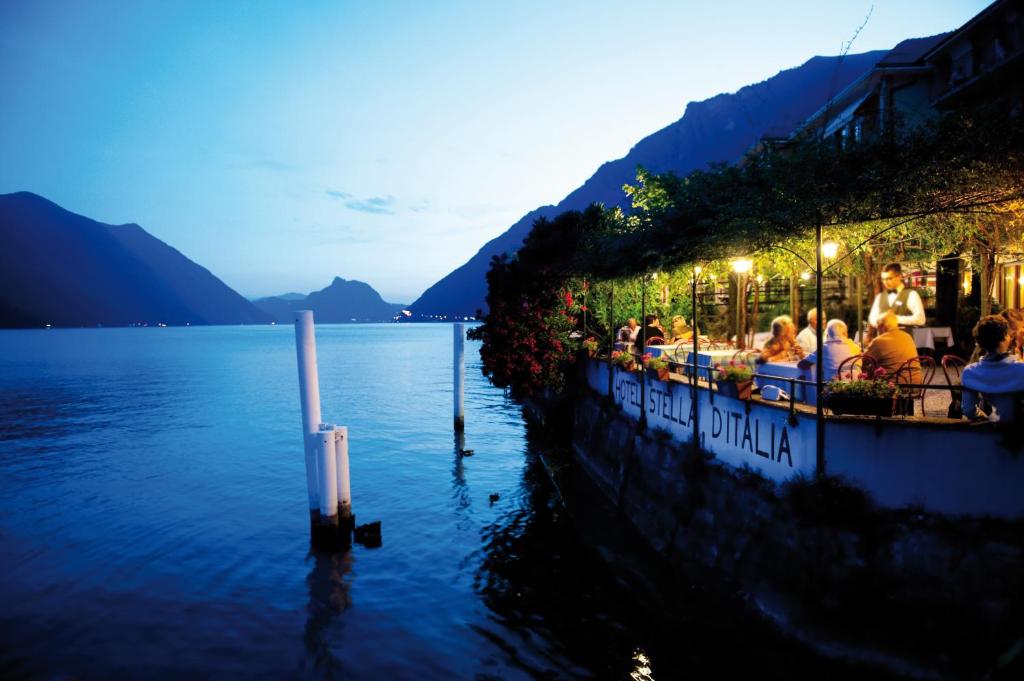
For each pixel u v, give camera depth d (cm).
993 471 623
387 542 1388
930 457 651
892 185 690
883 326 837
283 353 11419
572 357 2111
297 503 1727
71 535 1477
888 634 634
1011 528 607
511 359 2072
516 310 2077
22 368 7756
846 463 698
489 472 2014
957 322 1292
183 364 8419
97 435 2920
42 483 2003
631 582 1055
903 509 661
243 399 4375
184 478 2048
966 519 630
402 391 4684
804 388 896
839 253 1106
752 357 1151
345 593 1135
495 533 1423
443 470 2045
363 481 1909
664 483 1140
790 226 791
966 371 664
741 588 813
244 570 1248
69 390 5053
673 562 1021
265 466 2214
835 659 657
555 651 888
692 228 1012
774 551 769
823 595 686
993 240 904
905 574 640
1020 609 571
